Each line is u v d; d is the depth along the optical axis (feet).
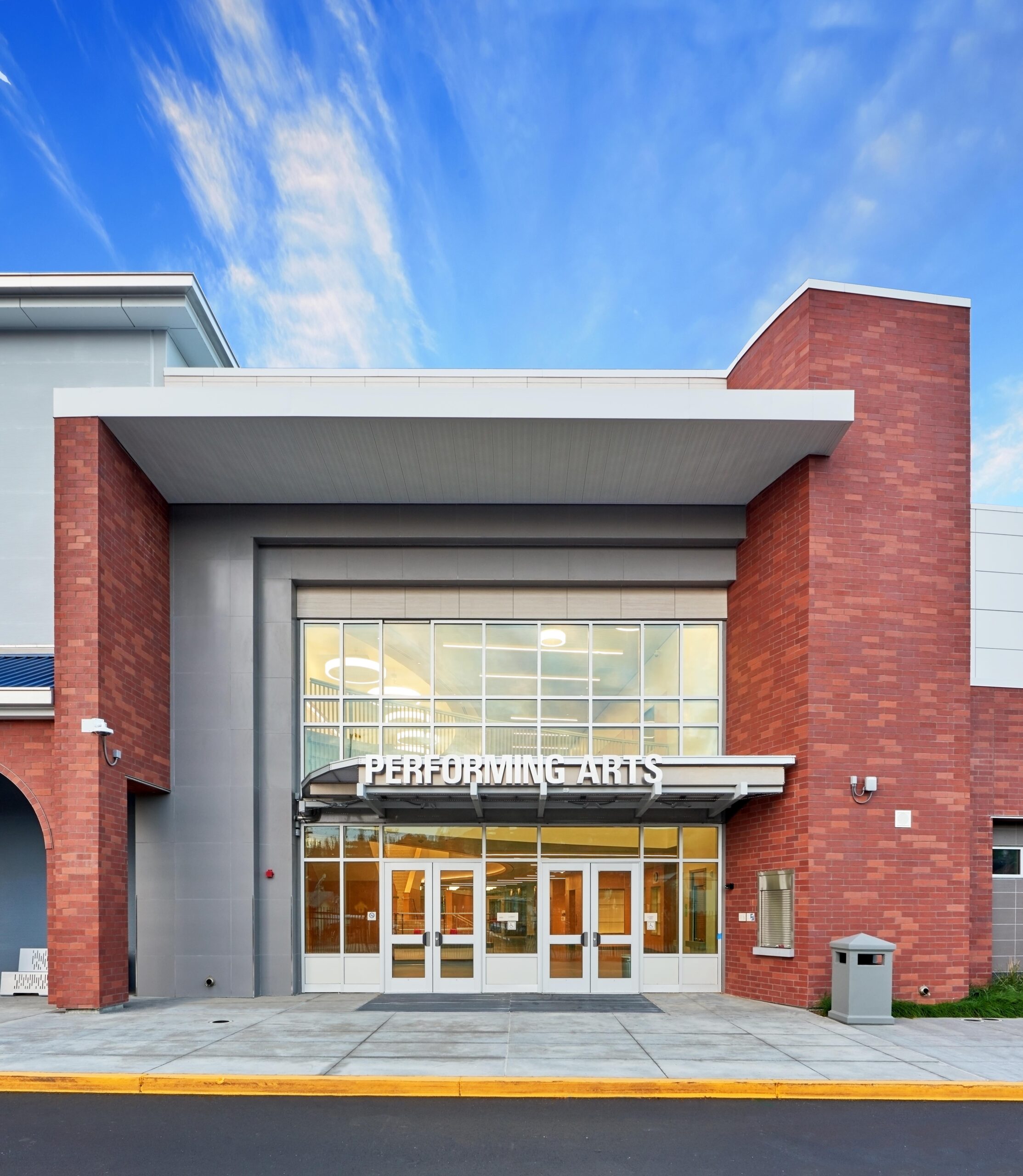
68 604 42.19
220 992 48.19
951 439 47.26
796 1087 28.53
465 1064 30.48
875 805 44.50
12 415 51.83
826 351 46.21
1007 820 50.29
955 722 45.62
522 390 43.52
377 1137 24.38
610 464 47.06
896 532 46.21
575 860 51.85
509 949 51.21
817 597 45.27
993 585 57.98
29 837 52.16
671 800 49.24
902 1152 23.82
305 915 51.39
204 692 50.83
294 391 42.16
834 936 43.34
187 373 52.08
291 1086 28.32
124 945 43.45
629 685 54.39
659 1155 23.27
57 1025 37.91
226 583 51.80
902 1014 41.55
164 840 49.57
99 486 42.55
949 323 47.96
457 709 53.93
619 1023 38.83
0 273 49.98
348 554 53.36
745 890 49.49
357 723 53.62
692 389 53.47
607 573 53.31
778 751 47.37
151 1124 25.44
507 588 54.65
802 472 46.37
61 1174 21.80
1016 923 49.93
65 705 41.73
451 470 47.75
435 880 51.65
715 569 53.52
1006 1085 28.71
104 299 50.55
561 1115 26.40
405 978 50.85
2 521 50.85
